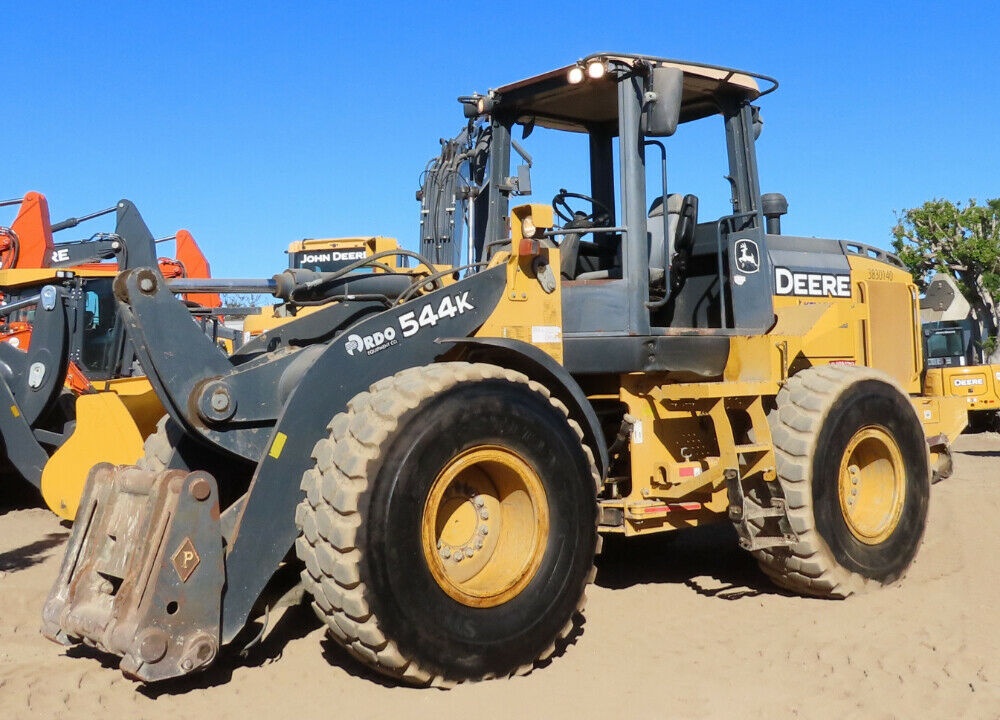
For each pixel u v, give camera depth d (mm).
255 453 4070
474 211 5891
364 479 3617
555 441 4164
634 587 5520
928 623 4660
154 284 3936
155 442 4766
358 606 3547
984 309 29797
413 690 3760
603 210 6047
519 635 3934
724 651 4297
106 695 3748
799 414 5133
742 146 5719
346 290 4977
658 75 4836
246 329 12461
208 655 3617
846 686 3811
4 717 3520
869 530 5387
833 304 6012
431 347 4293
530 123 6035
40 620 4832
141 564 3631
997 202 29641
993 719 3477
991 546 6320
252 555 3812
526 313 4605
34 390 7363
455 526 4074
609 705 3613
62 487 6648
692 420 5277
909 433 5594
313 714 3535
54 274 10328
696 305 5812
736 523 4945
